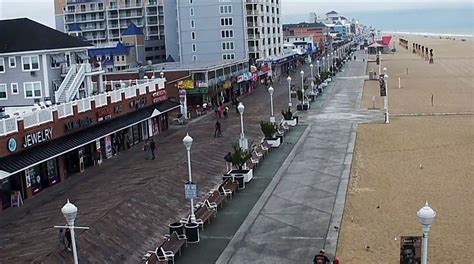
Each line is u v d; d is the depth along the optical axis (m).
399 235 28.45
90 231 28.80
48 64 52.38
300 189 37.41
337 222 30.70
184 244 27.91
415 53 190.38
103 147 47.72
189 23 118.69
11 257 26.45
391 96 84.81
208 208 32.38
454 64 139.62
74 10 152.38
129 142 52.78
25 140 36.41
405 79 109.56
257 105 82.06
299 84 109.25
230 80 89.88
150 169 42.94
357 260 25.48
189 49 119.44
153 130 58.78
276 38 136.75
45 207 34.66
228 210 33.53
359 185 37.94
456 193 35.38
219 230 30.16
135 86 54.59
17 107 50.97
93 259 26.34
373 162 44.31
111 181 40.03
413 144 50.41
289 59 140.00
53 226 30.42
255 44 121.88
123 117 51.25
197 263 25.92
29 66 51.84
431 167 42.16
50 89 52.47
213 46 118.75
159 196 36.16
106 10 150.25
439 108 71.12
